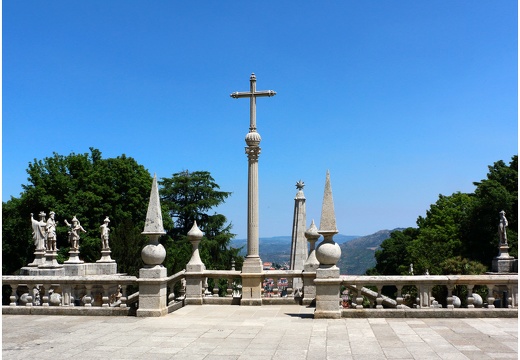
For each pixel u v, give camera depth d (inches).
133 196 2103.8
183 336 465.7
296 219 892.6
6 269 2006.6
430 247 2165.4
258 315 588.1
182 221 2460.6
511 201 1983.3
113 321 548.4
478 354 380.2
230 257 2306.8
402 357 376.2
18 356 394.0
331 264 551.2
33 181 2074.3
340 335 458.0
